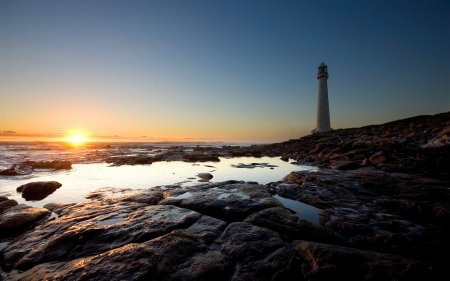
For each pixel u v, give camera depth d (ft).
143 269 13.85
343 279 13.21
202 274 13.80
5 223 22.44
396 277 12.95
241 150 156.46
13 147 187.62
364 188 33.88
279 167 75.00
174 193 34.22
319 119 222.69
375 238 18.79
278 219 22.04
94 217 23.82
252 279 13.64
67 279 13.39
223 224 21.79
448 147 54.60
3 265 16.44
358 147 78.18
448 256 16.78
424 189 29.76
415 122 116.78
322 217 23.90
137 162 90.53
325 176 40.83
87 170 71.20
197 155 108.78
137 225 20.90
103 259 15.02
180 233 18.60
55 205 29.96
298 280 13.58
